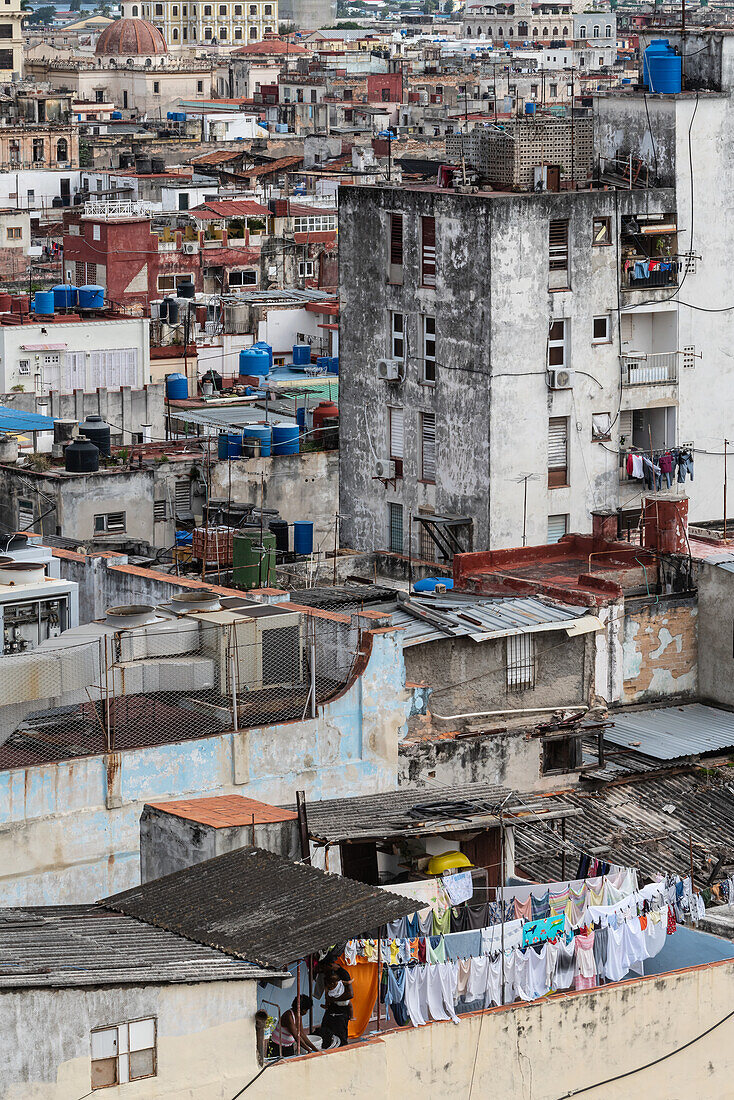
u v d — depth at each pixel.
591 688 71.81
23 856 53.19
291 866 48.12
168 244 191.62
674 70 110.19
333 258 183.62
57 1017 40.34
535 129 104.50
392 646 59.88
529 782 67.25
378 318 107.62
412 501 107.31
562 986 50.75
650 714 76.06
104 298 154.88
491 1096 48.25
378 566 100.69
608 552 83.31
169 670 58.22
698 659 78.75
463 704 69.19
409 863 53.56
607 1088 50.25
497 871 54.28
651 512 84.00
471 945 49.19
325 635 60.56
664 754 71.25
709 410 111.00
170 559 99.19
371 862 53.66
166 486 113.94
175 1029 42.06
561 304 103.38
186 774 55.88
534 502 104.25
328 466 120.31
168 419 131.38
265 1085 43.56
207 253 191.25
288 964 45.09
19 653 57.50
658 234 106.94
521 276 101.44
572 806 62.72
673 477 108.50
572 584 79.06
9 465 113.69
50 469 113.31
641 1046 50.66
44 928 45.06
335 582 92.69
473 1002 48.97
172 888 47.78
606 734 72.94
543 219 101.62
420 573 98.56
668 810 67.50
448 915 49.56
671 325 109.00
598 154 111.94
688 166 108.06
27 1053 40.00
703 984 51.59
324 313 163.12
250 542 85.06
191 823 50.78
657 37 112.44
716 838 66.44
